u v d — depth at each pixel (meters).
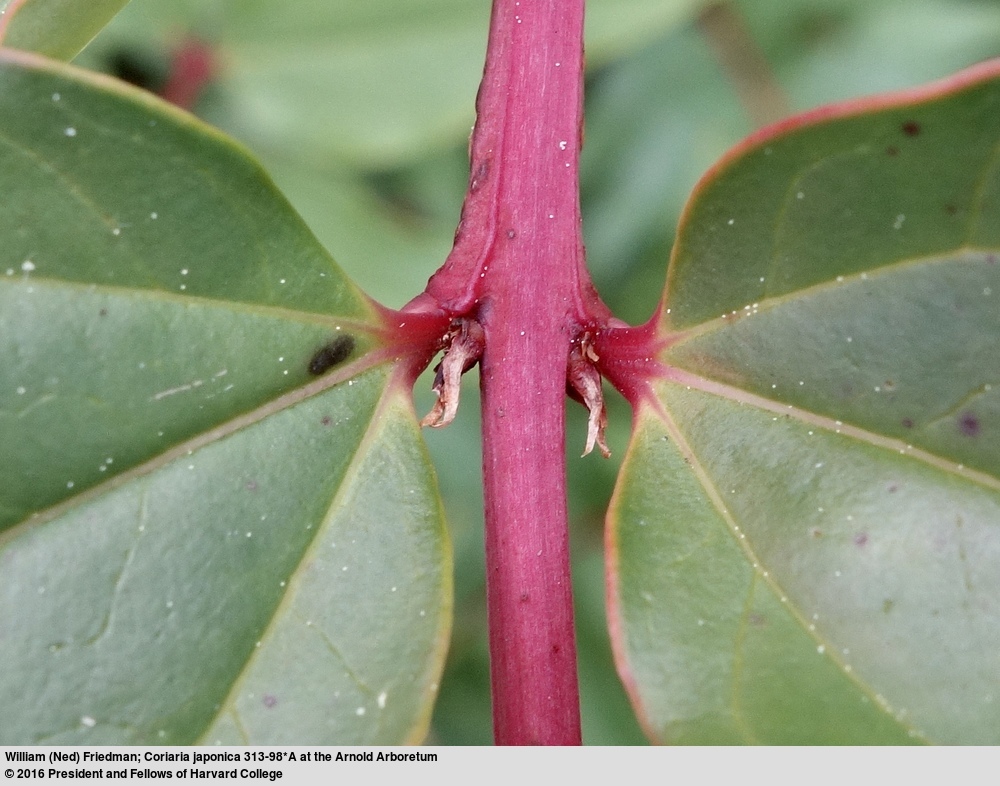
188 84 0.18
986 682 0.14
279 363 0.14
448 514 0.19
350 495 0.14
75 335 0.14
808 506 0.14
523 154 0.15
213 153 0.14
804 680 0.14
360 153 0.18
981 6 0.20
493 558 0.14
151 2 0.18
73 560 0.14
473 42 0.18
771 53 0.20
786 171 0.14
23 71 0.14
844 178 0.14
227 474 0.14
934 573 0.14
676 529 0.14
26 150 0.14
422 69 0.18
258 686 0.14
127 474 0.14
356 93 0.18
